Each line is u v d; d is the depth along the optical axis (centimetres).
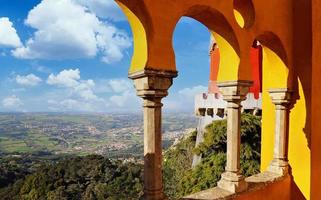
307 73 672
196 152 1814
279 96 689
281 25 664
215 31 570
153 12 429
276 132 699
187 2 476
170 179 3400
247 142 1600
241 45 564
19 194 4647
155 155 438
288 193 685
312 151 666
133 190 4575
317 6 678
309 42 670
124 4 419
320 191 688
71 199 4553
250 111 1778
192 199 512
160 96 441
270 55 693
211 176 1636
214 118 2145
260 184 611
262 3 621
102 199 4509
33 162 7412
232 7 548
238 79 561
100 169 4888
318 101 680
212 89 2167
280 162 688
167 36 445
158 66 433
